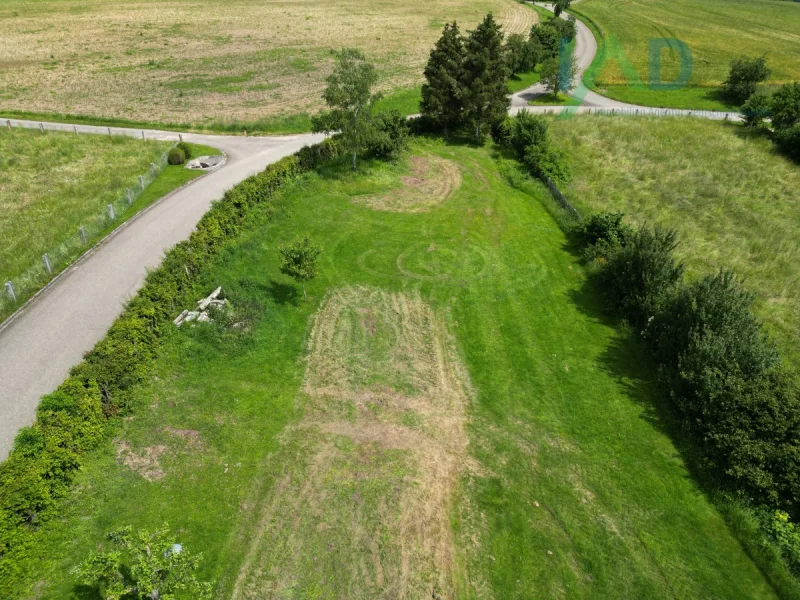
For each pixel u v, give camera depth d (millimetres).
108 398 18297
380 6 114562
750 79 62938
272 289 26203
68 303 24266
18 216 32312
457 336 24547
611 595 14875
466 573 15164
